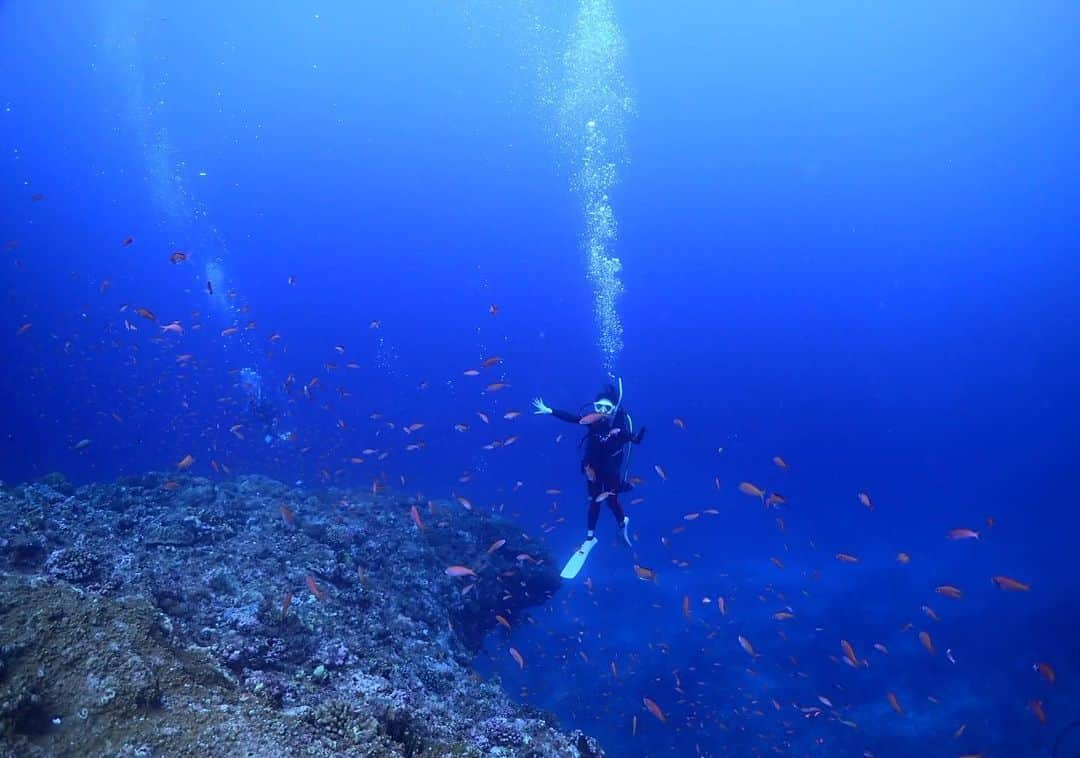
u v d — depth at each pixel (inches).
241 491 382.3
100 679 129.0
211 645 183.2
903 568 772.6
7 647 128.9
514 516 526.3
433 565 385.7
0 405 941.8
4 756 105.5
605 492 336.8
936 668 510.0
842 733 424.2
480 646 411.2
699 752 397.7
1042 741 418.3
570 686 454.9
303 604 232.8
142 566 225.0
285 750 126.3
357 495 458.9
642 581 652.1
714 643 529.3
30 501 273.6
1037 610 629.6
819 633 565.0
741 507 1077.8
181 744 119.3
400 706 169.2
